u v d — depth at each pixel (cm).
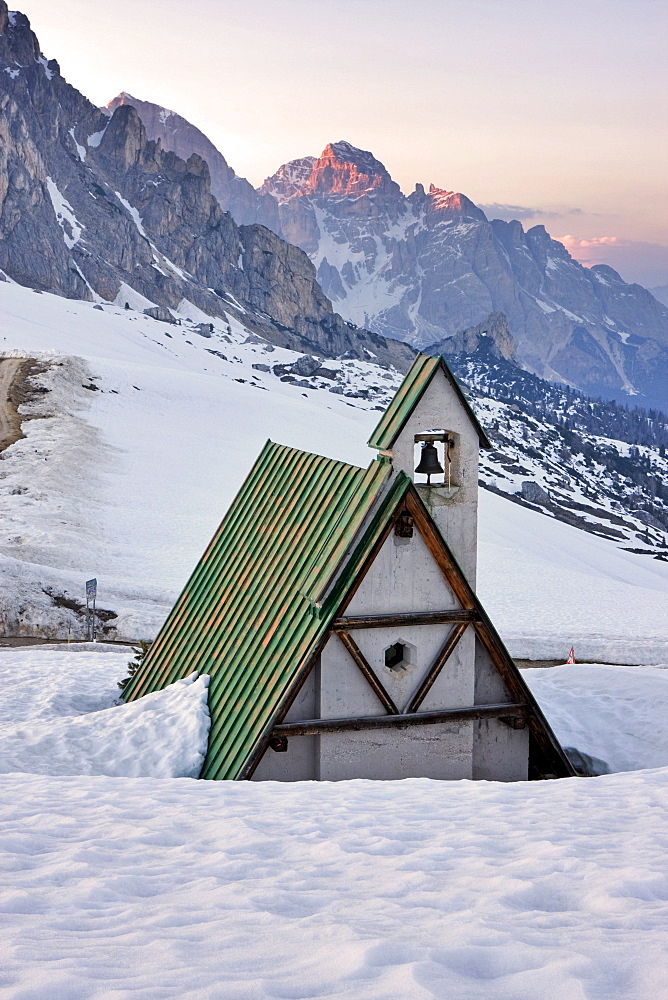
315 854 895
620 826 991
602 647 4012
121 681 2561
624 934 601
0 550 4612
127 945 615
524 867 802
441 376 1706
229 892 752
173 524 5728
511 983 509
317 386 19025
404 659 1689
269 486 2073
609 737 2248
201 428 9456
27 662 2953
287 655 1638
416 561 1653
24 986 511
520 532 9219
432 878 793
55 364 9725
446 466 1789
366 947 566
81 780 1308
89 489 6291
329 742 1623
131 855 880
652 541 16238
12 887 763
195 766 1630
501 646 1708
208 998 498
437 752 1706
